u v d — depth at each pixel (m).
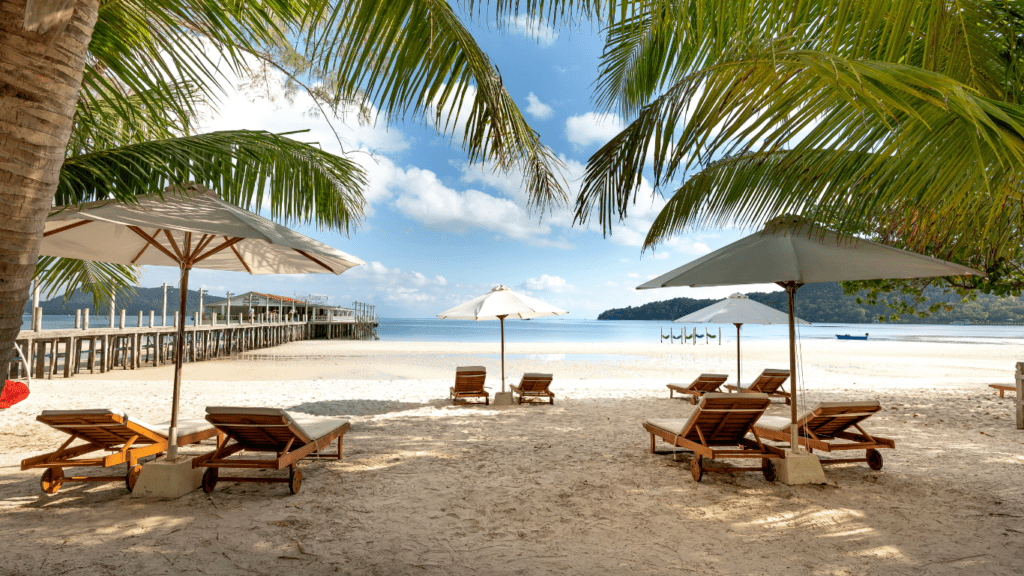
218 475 4.42
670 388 9.81
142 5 2.33
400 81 2.12
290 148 4.89
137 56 2.54
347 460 5.12
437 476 4.60
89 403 8.45
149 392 10.08
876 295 10.07
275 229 3.46
